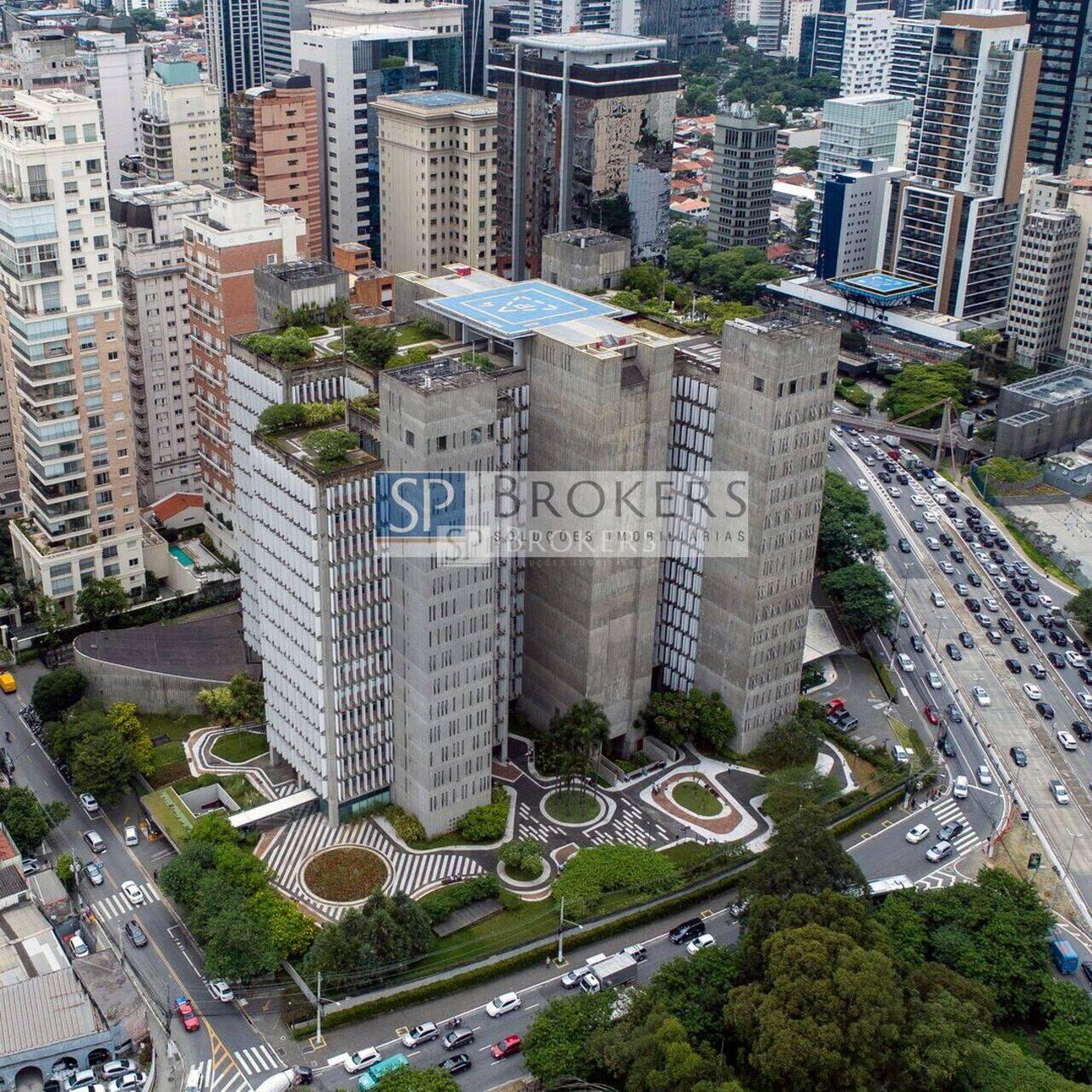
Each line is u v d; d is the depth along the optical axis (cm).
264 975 19750
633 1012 18162
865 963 17325
